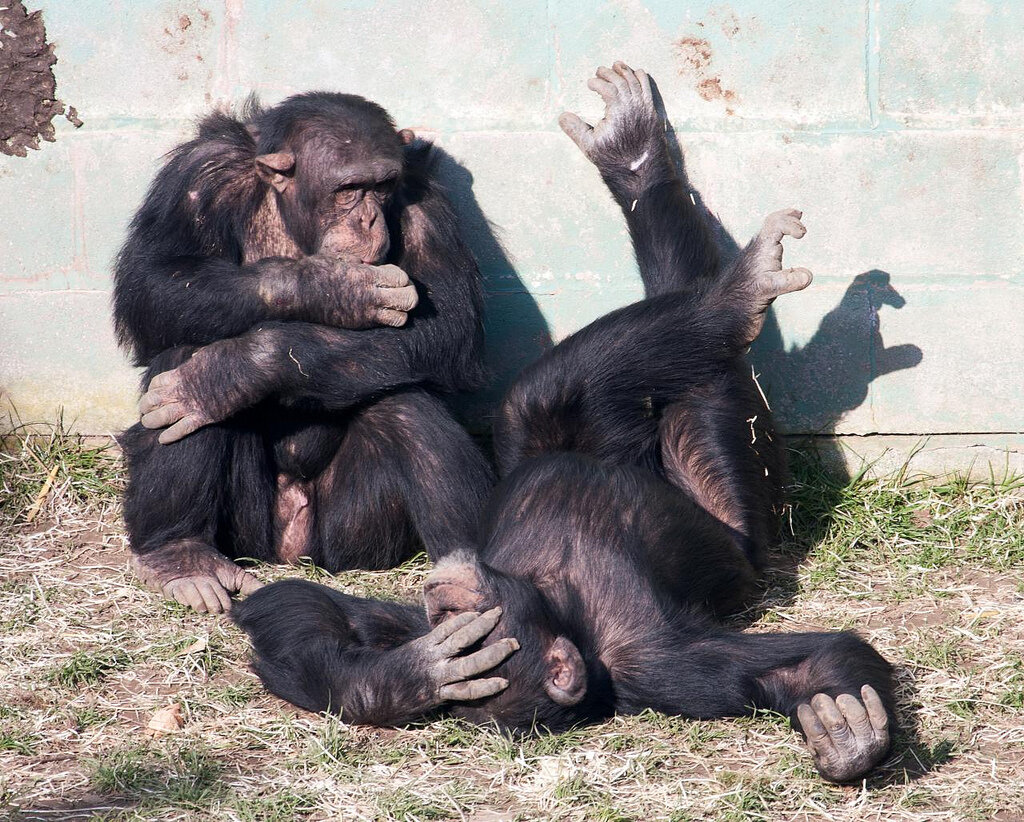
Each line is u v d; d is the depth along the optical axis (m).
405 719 6.68
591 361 8.55
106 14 10.60
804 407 10.80
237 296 8.91
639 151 10.05
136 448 9.28
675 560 7.40
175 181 9.39
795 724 6.50
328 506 9.61
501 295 10.81
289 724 6.79
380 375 8.99
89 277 10.95
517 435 8.63
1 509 10.26
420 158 10.01
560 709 6.53
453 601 6.48
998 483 10.63
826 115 10.46
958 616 8.16
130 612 8.41
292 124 9.12
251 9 10.51
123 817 5.91
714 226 10.64
